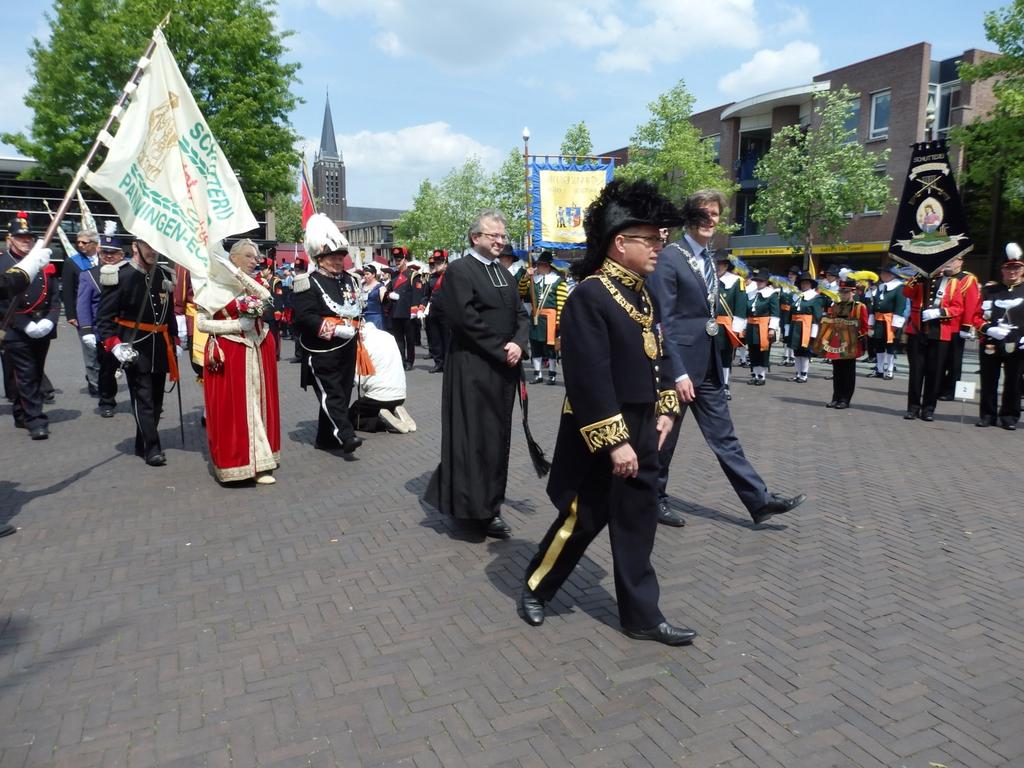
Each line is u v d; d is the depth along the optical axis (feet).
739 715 9.77
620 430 10.55
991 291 29.78
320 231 22.70
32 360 25.95
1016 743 9.20
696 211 16.02
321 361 22.89
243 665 11.03
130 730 9.47
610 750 9.08
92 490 19.89
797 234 88.58
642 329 10.98
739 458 16.84
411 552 15.52
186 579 14.11
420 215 194.70
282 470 22.12
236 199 20.06
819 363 55.01
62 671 10.86
